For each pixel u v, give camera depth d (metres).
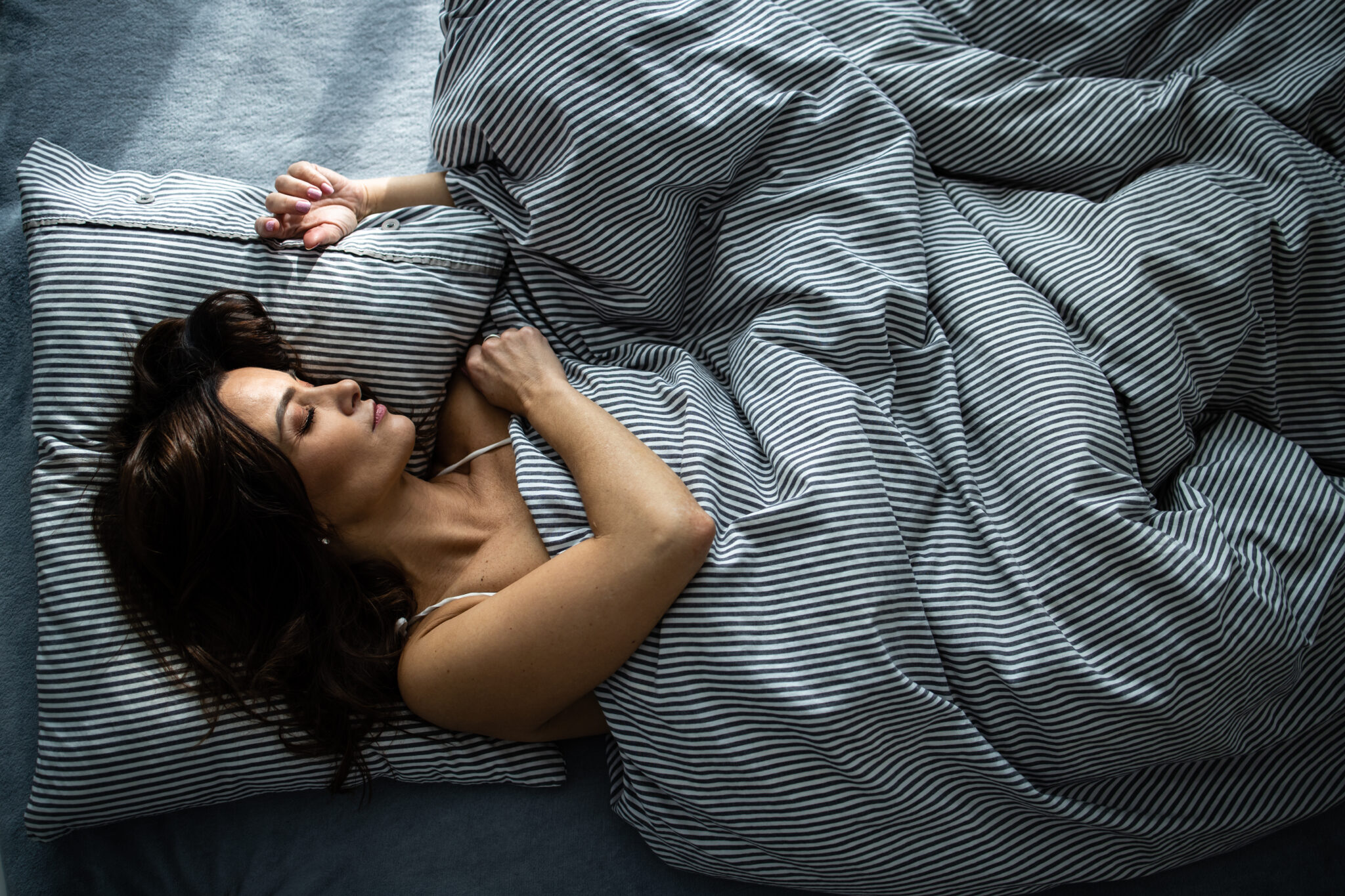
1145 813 0.96
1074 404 0.94
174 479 0.87
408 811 1.05
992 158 1.11
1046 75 1.12
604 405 0.99
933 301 1.05
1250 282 1.00
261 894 1.02
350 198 1.11
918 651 0.89
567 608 0.85
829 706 0.85
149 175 1.15
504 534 0.99
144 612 0.95
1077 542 0.90
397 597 0.98
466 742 1.04
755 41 1.04
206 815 1.04
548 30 0.99
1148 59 1.17
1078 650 0.88
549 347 1.03
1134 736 0.90
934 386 1.01
